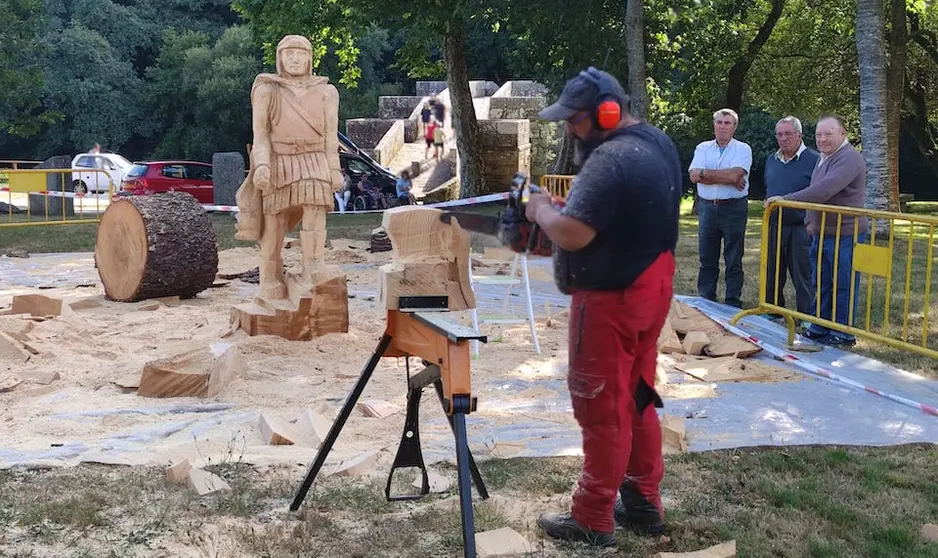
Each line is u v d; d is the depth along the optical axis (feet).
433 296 13.52
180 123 164.66
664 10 67.10
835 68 100.37
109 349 26.09
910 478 16.83
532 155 107.04
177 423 19.77
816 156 29.32
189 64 160.45
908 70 99.19
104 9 167.94
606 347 12.51
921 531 14.49
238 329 27.50
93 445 18.21
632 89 55.72
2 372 23.41
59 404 21.20
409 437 14.53
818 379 23.98
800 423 20.13
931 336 30.07
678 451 18.03
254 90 26.96
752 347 26.45
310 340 27.09
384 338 14.11
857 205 27.40
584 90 12.23
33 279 40.27
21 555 13.12
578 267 12.30
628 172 11.76
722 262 48.55
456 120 84.53
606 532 13.62
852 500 15.78
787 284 40.60
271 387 22.67
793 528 14.49
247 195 27.45
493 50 136.67
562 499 15.57
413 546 13.64
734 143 32.99
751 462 17.53
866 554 13.69
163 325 29.48
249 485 15.81
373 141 109.81
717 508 15.30
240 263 44.50
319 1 78.79
